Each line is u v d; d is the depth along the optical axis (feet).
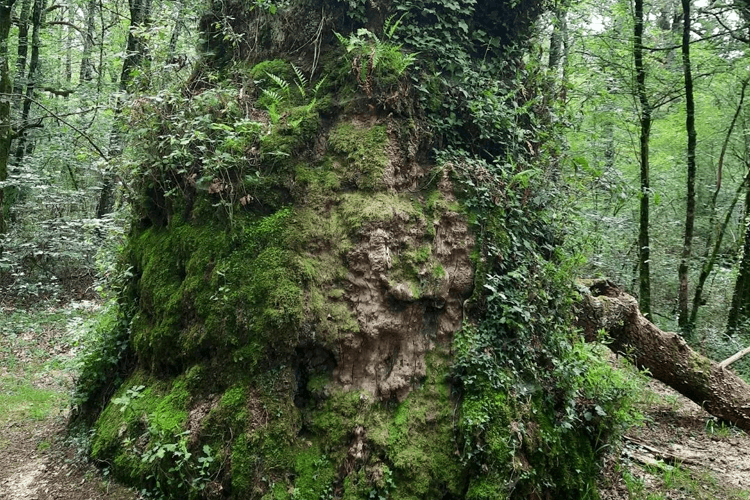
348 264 13.91
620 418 14.83
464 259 14.79
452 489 12.28
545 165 17.35
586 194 18.90
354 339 13.39
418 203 15.03
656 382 26.27
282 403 12.62
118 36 47.70
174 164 14.66
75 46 50.52
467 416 12.75
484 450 12.32
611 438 14.69
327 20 16.48
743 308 31.73
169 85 17.69
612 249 37.47
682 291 32.40
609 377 15.30
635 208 40.29
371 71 15.24
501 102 16.84
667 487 15.85
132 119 15.67
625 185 20.22
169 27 19.20
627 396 15.47
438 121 16.15
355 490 12.00
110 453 13.98
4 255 37.52
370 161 14.71
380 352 13.67
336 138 15.14
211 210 14.70
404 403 13.33
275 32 17.38
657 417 22.02
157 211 16.99
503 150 17.11
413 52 16.39
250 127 14.42
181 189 15.57
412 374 13.66
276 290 13.06
